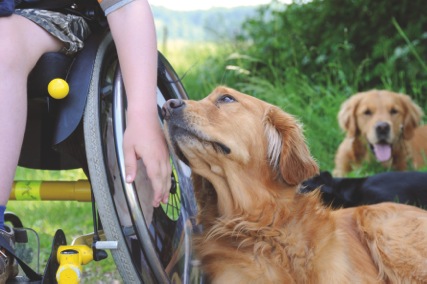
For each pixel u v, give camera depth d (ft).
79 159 8.26
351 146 19.58
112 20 7.80
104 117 7.64
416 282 9.95
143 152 7.20
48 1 8.33
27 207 16.71
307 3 26.68
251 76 25.98
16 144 6.99
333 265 8.95
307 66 25.38
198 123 8.46
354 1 25.38
